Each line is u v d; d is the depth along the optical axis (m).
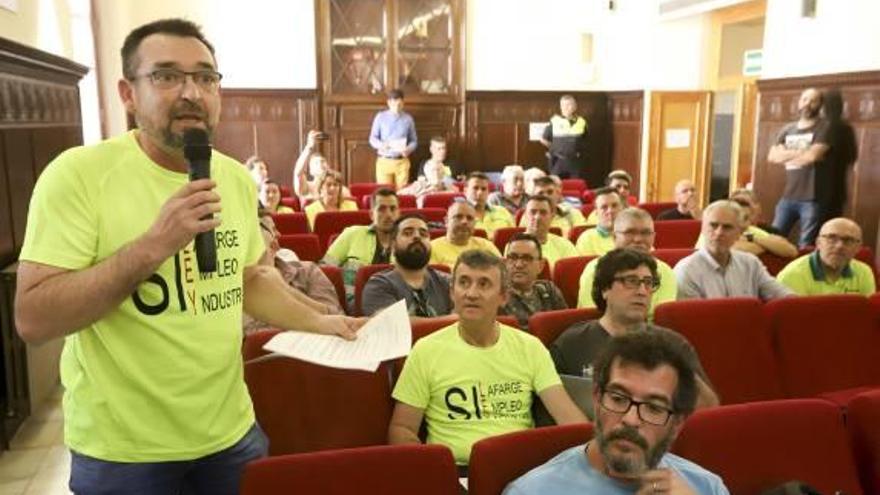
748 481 1.60
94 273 1.05
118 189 1.16
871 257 3.78
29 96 3.52
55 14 4.70
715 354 2.54
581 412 2.06
